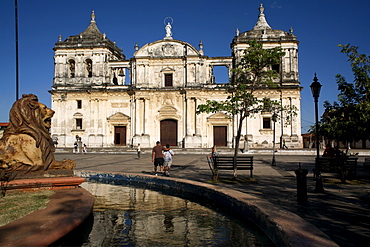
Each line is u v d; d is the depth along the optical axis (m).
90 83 58.53
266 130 55.00
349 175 19.16
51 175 13.91
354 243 7.88
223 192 13.23
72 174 14.49
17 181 12.59
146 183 19.09
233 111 20.88
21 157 13.27
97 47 58.50
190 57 56.88
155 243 9.21
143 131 57.19
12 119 13.80
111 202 14.30
